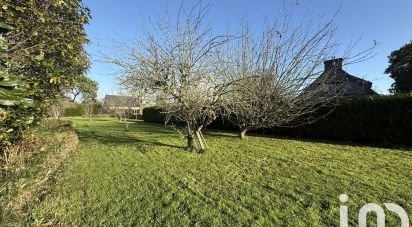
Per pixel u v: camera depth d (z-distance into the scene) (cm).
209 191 496
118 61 764
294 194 471
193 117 831
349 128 1106
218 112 944
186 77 780
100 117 3791
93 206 433
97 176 600
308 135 1248
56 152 579
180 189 510
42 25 405
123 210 418
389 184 512
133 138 1241
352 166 654
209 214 398
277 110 1006
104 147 989
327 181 538
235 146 969
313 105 1085
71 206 432
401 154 791
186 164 707
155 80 773
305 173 599
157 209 420
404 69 2711
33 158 475
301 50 943
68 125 1473
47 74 430
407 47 2619
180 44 764
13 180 371
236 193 483
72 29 474
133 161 753
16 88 225
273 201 443
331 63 962
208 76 796
